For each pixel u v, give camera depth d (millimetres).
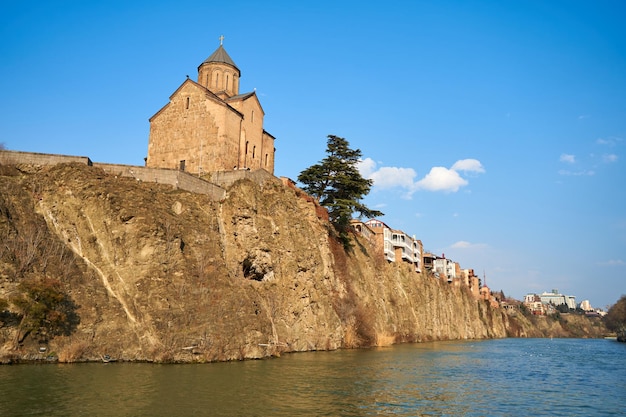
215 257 44875
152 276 38812
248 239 50781
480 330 141375
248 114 67000
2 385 25344
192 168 62000
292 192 62781
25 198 41156
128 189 44375
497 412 26656
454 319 122750
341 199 71000
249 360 39188
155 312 36750
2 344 31188
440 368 44094
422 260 128125
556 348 93688
